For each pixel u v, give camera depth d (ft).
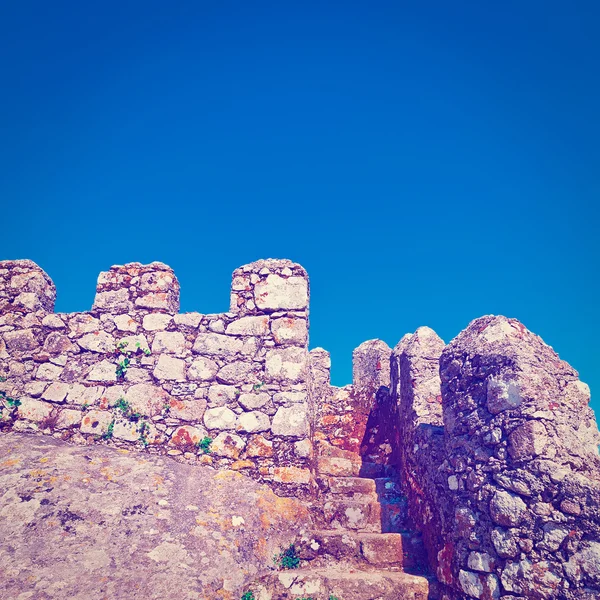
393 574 15.65
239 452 19.93
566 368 14.37
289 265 22.50
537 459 12.28
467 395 15.14
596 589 10.57
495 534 12.65
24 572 12.75
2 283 22.57
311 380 23.34
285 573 15.33
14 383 21.01
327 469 23.02
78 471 17.25
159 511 16.16
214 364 21.20
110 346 21.56
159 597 13.08
